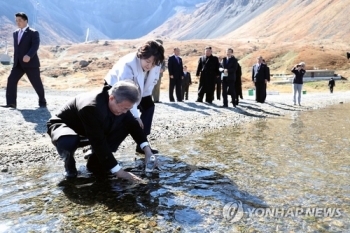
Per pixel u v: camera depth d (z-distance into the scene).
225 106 12.48
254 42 125.31
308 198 3.52
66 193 3.58
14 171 4.33
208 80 13.07
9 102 8.85
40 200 3.39
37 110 8.76
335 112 12.52
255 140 6.55
